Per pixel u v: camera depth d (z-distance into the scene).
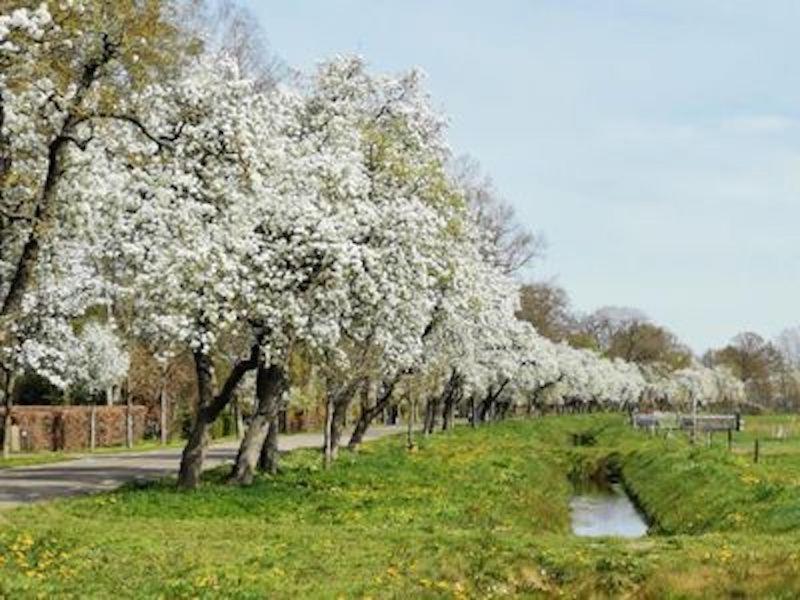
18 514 28.62
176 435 84.62
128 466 48.41
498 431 89.00
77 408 69.38
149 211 31.94
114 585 20.28
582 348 166.00
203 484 35.91
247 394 72.56
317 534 26.09
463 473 45.56
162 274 31.47
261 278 32.78
